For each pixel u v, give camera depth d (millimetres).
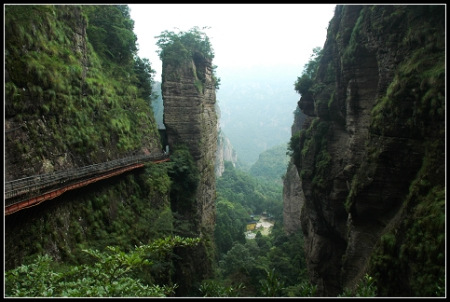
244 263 44062
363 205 20062
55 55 20250
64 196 17469
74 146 20234
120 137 27344
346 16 25672
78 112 21609
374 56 22094
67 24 23359
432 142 15367
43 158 16859
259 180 152125
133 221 24547
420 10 17922
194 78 41656
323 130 29688
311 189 30203
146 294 9516
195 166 39969
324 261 29781
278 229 76000
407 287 13609
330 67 31016
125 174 26203
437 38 16328
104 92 26719
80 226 18422
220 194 100688
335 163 27438
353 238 21344
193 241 12938
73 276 10609
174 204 36812
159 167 32312
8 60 15477
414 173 17109
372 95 22625
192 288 33094
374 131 19266
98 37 31516
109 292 8750
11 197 12250
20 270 9242
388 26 19844
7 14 16328
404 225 14672
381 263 15000
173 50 41375
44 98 17906
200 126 41875
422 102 15539
